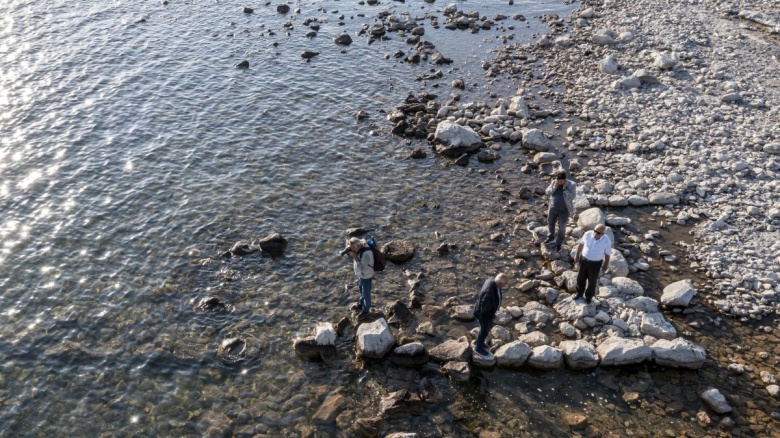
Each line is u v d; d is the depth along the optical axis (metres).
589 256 14.92
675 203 20.45
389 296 16.41
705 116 25.39
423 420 12.77
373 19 38.84
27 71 29.59
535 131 24.22
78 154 22.94
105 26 36.25
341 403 13.12
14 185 20.95
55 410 12.91
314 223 19.47
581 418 12.62
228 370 13.99
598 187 21.20
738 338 14.91
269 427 12.57
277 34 35.88
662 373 13.96
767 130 23.98
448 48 34.47
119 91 28.05
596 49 33.53
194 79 29.55
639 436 12.33
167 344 14.66
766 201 20.08
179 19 38.06
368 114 26.64
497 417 12.83
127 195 20.62
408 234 19.05
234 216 19.67
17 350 14.41
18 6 38.84
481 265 17.72
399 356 14.13
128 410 12.92
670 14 37.88
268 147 23.84
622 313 15.60
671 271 17.39
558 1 43.28
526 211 20.28
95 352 14.41
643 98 27.45
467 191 21.45
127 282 16.73
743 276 16.88
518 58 33.00
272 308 15.91
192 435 12.37
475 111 27.14
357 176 22.17
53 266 17.27
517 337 15.09
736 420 12.65
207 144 23.89
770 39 33.34
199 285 16.64
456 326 15.41
